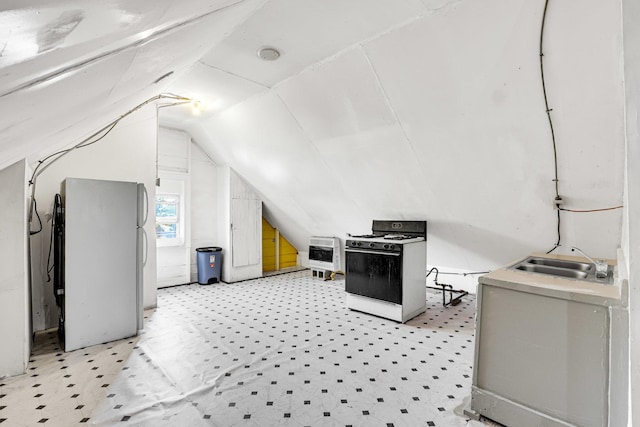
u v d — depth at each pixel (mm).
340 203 4426
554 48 1937
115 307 2910
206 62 2752
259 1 1699
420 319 3463
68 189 2699
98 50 666
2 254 2275
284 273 6082
